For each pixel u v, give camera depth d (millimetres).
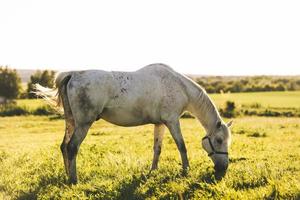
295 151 13891
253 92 72812
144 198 7652
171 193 7559
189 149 14922
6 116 37625
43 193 8438
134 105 9320
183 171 9336
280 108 40406
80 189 8406
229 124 10266
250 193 7152
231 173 9125
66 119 9344
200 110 10047
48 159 12133
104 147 14781
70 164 9000
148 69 9695
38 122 32688
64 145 9492
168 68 9922
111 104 9172
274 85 79000
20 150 16109
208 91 73125
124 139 18844
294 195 6855
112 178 9305
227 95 54938
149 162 11180
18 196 8445
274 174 8414
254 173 8562
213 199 7031
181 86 9852
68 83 9078
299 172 9305
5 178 9945
